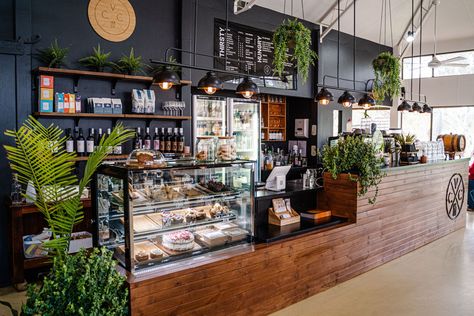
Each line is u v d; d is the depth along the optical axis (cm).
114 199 280
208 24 566
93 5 460
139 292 246
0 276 402
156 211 276
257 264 318
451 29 855
